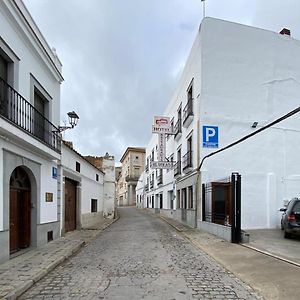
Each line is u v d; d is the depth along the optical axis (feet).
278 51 58.90
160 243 39.63
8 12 28.58
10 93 29.37
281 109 57.77
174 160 81.56
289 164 57.06
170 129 78.89
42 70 39.06
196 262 27.63
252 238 41.60
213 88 55.42
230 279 21.80
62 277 22.52
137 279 21.71
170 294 18.30
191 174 61.52
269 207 55.06
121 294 18.35
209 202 52.70
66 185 51.83
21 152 31.22
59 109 46.70
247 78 56.85
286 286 19.72
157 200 116.57
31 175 34.83
